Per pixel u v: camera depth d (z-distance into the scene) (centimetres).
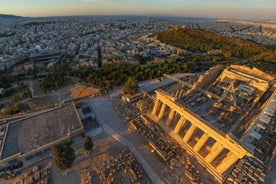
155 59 19625
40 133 7544
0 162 6194
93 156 7044
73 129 7800
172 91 9600
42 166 6631
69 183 6050
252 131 6122
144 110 9769
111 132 8269
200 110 8006
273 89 8338
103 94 11400
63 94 12469
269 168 6469
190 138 7738
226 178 6288
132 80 11244
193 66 17338
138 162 6906
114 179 6200
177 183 6250
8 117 9019
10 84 13938
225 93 8506
